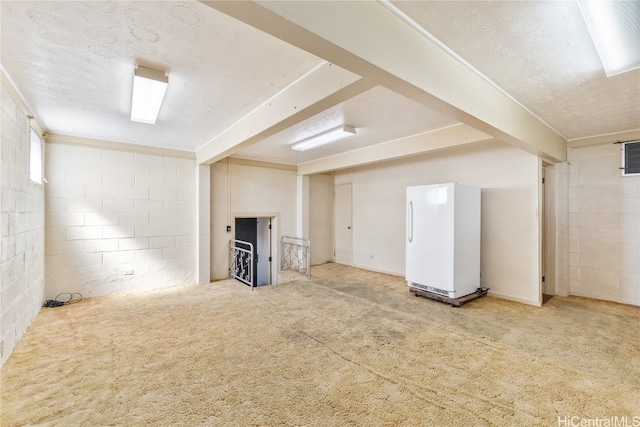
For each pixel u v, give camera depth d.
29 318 3.03
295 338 2.77
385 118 3.32
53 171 3.82
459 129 3.54
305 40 1.33
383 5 1.54
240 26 1.69
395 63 1.60
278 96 2.63
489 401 1.86
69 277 3.95
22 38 1.80
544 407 1.80
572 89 2.50
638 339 2.74
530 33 1.74
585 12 1.55
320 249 6.91
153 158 4.60
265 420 1.70
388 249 5.77
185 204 4.89
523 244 3.88
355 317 3.32
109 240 4.23
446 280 3.78
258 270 7.18
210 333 2.88
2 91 2.26
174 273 4.79
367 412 1.76
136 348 2.56
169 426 1.66
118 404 1.84
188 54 2.00
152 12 1.57
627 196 3.71
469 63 2.09
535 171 3.78
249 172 5.81
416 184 5.24
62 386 2.02
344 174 6.75
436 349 2.55
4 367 2.25
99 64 2.12
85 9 1.54
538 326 3.04
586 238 4.00
